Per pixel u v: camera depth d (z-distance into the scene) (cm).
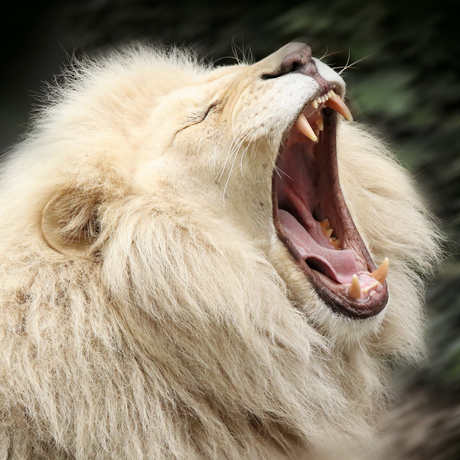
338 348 655
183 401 615
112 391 593
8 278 620
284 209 748
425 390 870
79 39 1334
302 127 636
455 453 779
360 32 1038
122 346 607
